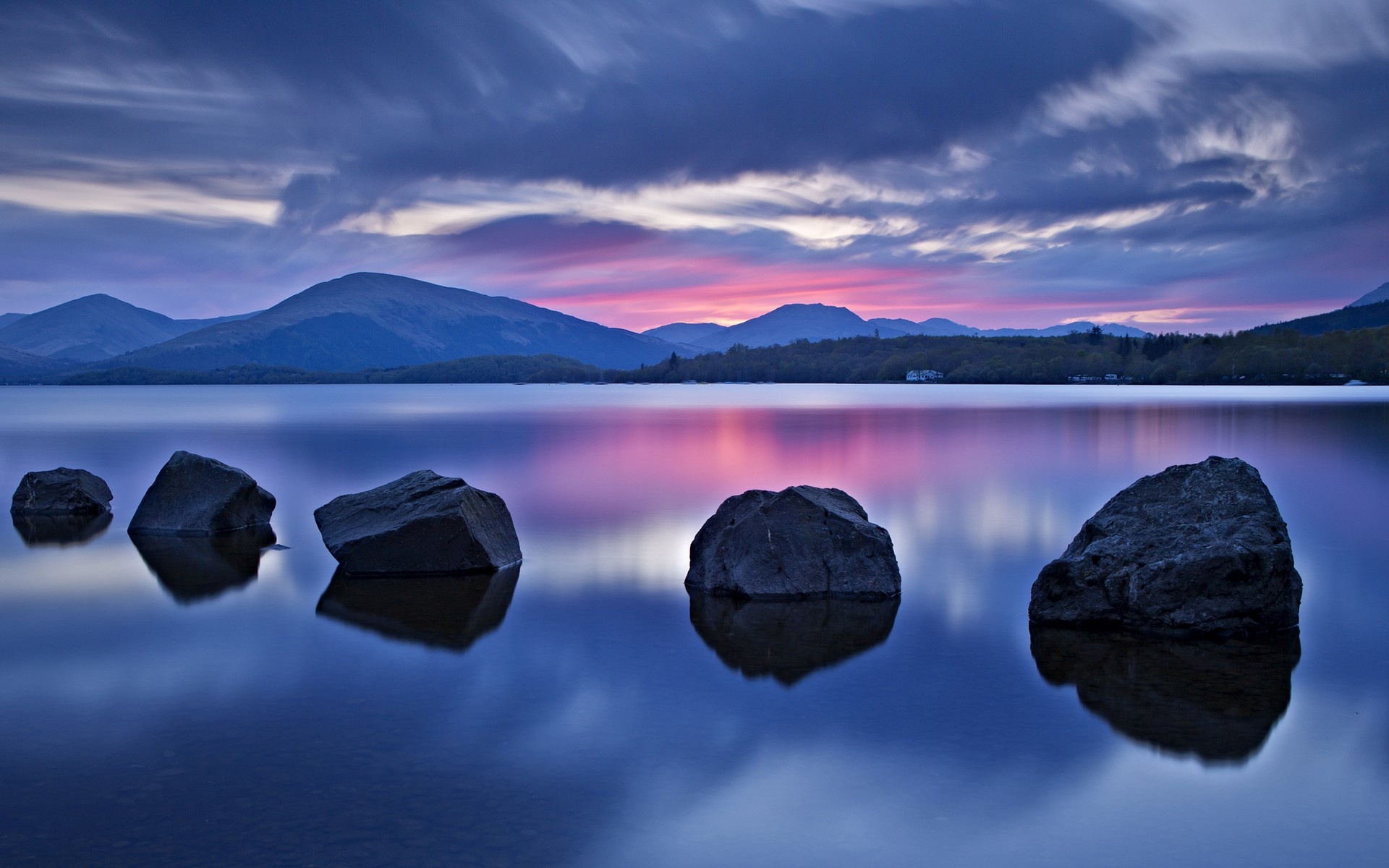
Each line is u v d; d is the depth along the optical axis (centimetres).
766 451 5188
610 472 4084
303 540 2339
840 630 1499
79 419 9256
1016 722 1095
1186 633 1459
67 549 2198
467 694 1187
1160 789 924
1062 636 1470
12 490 3416
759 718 1106
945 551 2225
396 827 838
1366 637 1454
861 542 1759
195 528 2423
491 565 1952
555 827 842
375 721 1091
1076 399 14000
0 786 918
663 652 1376
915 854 802
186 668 1295
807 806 886
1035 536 2438
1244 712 1127
